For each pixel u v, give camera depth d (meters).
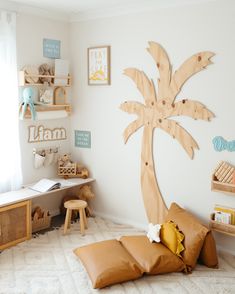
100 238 3.65
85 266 2.92
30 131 3.99
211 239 3.03
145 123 3.74
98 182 4.29
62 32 4.22
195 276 2.91
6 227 3.38
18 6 3.65
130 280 2.82
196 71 3.31
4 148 3.67
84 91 4.26
